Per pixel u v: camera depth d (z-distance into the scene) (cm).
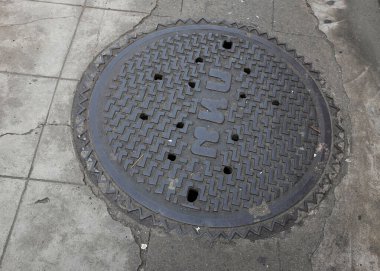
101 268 108
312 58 144
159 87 132
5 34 142
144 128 125
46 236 111
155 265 109
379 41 149
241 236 113
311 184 120
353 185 122
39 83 133
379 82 140
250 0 156
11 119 127
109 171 120
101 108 129
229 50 141
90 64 138
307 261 111
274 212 116
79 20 147
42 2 150
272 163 122
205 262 110
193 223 114
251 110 129
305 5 157
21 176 119
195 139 124
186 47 141
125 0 153
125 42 143
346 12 156
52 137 125
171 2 153
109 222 114
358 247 113
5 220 113
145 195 117
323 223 116
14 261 108
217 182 119
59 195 117
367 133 130
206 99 130
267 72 138
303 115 131
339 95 137
